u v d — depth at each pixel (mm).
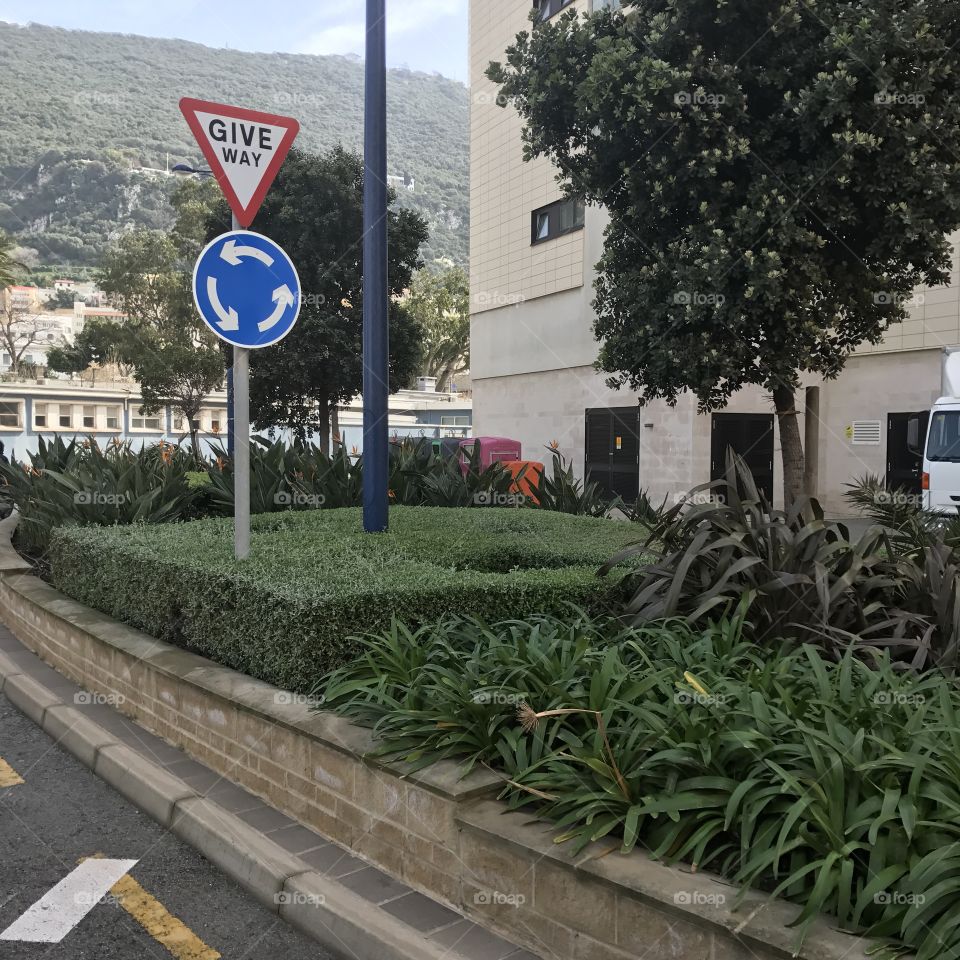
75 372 50812
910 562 4668
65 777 4316
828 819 2295
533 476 13367
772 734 2686
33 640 6680
